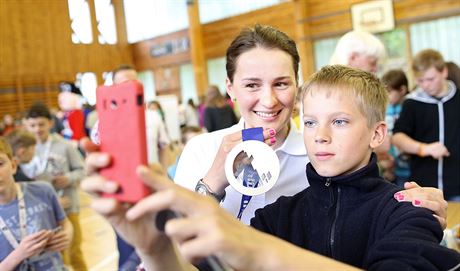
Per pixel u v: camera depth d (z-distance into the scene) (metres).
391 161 2.21
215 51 10.49
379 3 7.48
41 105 2.85
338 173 0.73
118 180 0.43
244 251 0.40
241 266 0.40
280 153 1.02
